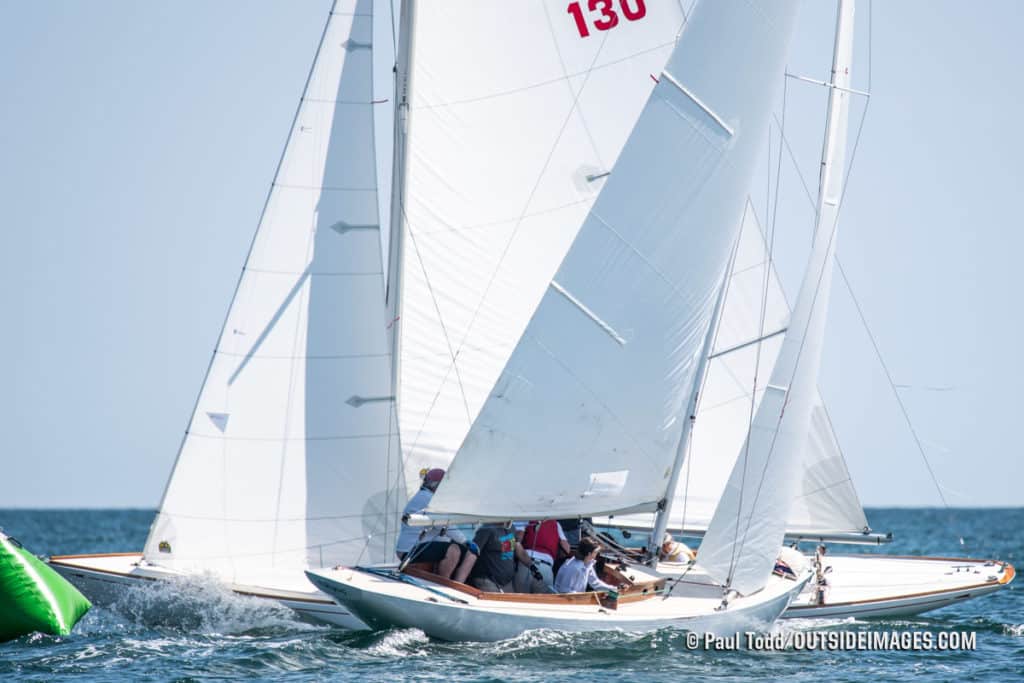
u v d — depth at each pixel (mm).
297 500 75062
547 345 67375
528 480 67625
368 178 76938
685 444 72062
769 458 70188
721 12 69562
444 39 79188
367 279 76625
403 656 62000
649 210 69125
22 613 66625
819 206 75625
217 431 74688
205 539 74375
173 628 72062
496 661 60906
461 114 79750
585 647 63719
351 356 76125
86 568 74625
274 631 71062
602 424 69062
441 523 66000
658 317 69750
